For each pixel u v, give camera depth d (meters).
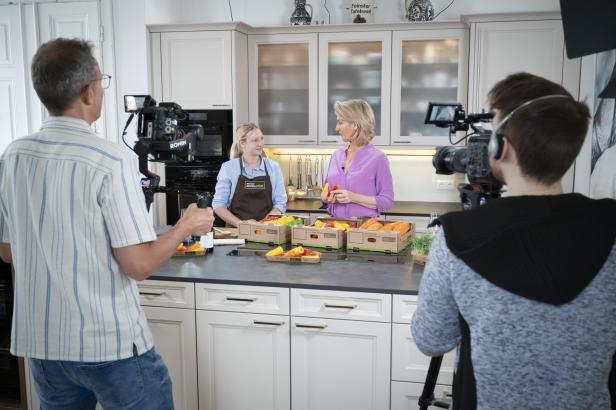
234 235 2.91
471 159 1.51
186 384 2.25
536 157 0.95
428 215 4.05
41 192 1.48
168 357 2.25
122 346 1.57
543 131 0.94
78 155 1.47
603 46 1.64
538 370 0.93
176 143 2.12
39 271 1.52
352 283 2.07
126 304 1.59
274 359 2.15
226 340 2.18
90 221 1.47
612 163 2.58
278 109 4.47
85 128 1.53
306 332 2.10
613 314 0.92
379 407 2.08
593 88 3.10
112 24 4.41
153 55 4.37
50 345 1.54
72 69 1.47
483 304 0.95
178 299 2.21
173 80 4.36
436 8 4.35
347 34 4.23
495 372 0.95
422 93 4.21
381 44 4.20
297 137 4.43
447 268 0.99
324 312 2.07
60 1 4.45
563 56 3.83
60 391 1.63
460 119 1.83
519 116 0.96
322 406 2.13
